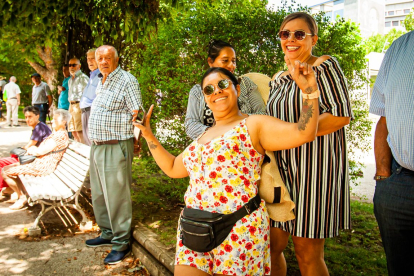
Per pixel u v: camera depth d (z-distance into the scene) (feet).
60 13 16.76
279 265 7.88
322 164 6.78
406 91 6.01
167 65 15.21
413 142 5.89
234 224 6.15
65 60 23.61
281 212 6.73
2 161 17.93
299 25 6.86
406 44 6.34
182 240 6.59
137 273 10.83
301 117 5.55
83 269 11.03
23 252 12.13
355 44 15.90
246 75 9.53
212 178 6.25
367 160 25.89
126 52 20.38
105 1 16.55
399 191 6.22
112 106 11.64
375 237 12.09
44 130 18.57
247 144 6.24
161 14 18.11
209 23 14.24
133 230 12.63
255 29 14.33
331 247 11.32
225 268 6.12
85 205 16.94
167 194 17.10
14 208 16.52
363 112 16.65
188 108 9.82
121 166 11.71
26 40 23.02
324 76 6.45
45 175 16.35
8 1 16.43
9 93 48.21
